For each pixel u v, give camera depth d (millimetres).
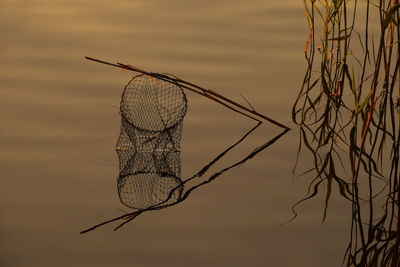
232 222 5715
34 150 6938
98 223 5668
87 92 8172
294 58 8906
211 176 6566
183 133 7422
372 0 9664
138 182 6426
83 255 5191
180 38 9453
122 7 10445
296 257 5219
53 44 9336
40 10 10383
